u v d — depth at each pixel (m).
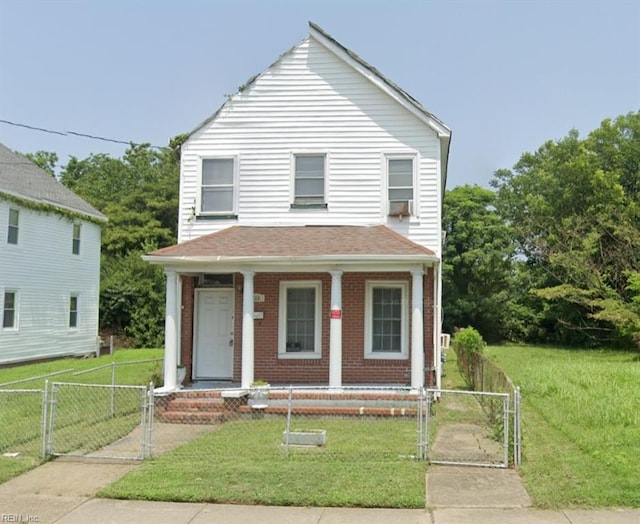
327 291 15.75
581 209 38.03
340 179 16.23
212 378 16.08
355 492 7.51
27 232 26.34
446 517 6.84
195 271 14.27
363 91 16.38
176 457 9.34
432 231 15.85
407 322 15.52
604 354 29.53
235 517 6.95
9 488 8.07
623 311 29.33
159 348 34.81
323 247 14.27
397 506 7.19
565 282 36.00
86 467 9.05
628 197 37.69
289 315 15.92
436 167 16.02
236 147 16.56
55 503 7.48
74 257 29.80
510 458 9.10
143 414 9.45
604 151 39.22
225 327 16.19
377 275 15.64
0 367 24.45
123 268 37.56
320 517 6.92
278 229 15.90
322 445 10.11
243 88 16.66
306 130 16.45
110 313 36.03
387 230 15.48
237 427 11.96
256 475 8.22
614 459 8.71
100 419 12.55
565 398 14.05
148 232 43.41
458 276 41.22
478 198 41.47
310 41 16.61
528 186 43.47
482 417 12.87
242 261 13.85
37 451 9.91
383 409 12.88
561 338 38.25
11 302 25.48
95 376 19.36
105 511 7.19
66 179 57.47
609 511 6.95
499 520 6.73
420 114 16.09
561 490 7.54
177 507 7.30
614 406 12.63
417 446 9.77
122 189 53.84
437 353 15.57
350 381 15.46
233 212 16.36
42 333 27.20
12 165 28.19
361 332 15.55
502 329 40.69
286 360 15.67
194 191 16.52
